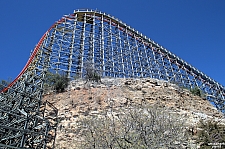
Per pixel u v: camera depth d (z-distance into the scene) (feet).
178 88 81.41
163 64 116.37
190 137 50.24
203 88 122.21
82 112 63.77
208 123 57.98
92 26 111.65
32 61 82.12
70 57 90.99
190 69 127.54
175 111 67.92
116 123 52.49
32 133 47.24
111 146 40.01
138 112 51.98
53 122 60.85
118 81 77.41
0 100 61.98
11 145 47.62
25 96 55.36
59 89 71.97
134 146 38.40
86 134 48.29
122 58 103.96
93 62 93.66
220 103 117.91
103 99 68.39
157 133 41.55
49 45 92.12
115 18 120.57
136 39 123.34
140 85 76.79
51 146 55.06
